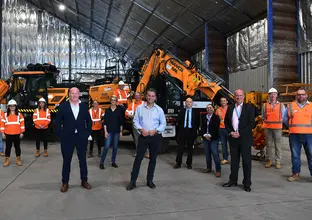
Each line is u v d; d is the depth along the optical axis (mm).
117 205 4293
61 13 23688
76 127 5074
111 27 21891
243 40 14367
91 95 12023
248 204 4332
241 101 5227
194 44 18516
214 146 6125
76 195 4785
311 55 10070
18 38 24531
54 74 13398
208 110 6246
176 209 4121
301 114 5719
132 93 9141
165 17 16344
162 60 8922
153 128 5195
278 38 10375
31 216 3859
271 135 7039
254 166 7148
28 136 13516
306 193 4902
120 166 7199
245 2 12086
